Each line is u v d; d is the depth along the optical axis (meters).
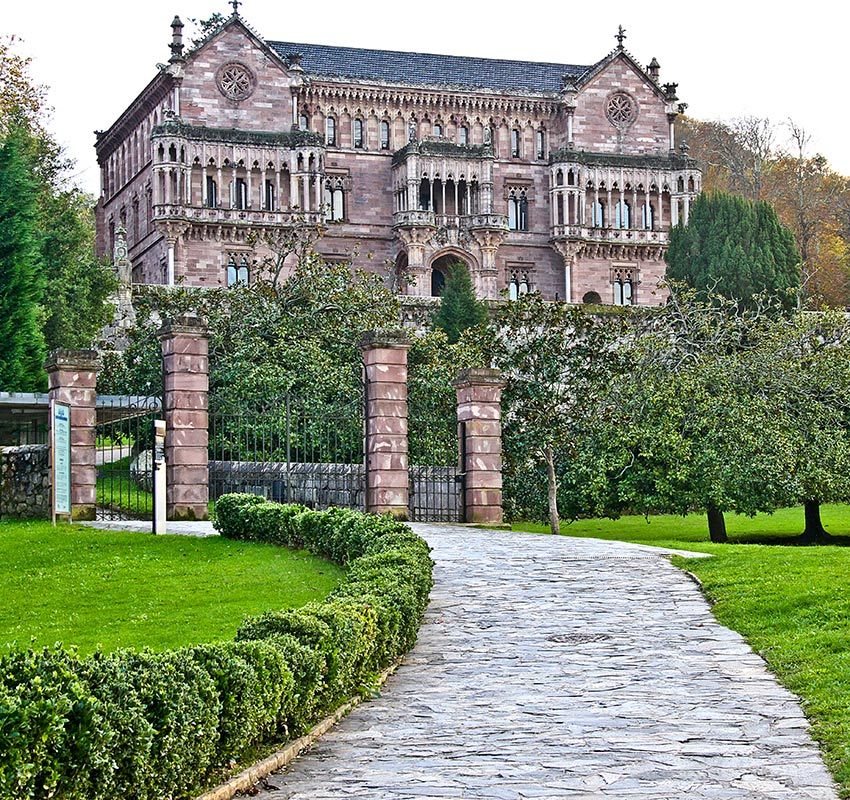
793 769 13.38
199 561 26.84
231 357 48.22
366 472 36.31
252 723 13.48
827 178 129.62
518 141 113.44
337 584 23.08
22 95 82.31
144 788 11.54
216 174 102.06
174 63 102.25
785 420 44.22
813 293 113.44
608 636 20.06
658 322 53.16
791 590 21.89
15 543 29.94
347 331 51.69
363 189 109.19
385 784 13.20
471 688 17.16
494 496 37.16
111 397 40.06
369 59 112.75
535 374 47.84
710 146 134.25
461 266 84.44
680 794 12.63
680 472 43.28
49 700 10.21
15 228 60.19
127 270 81.31
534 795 12.68
